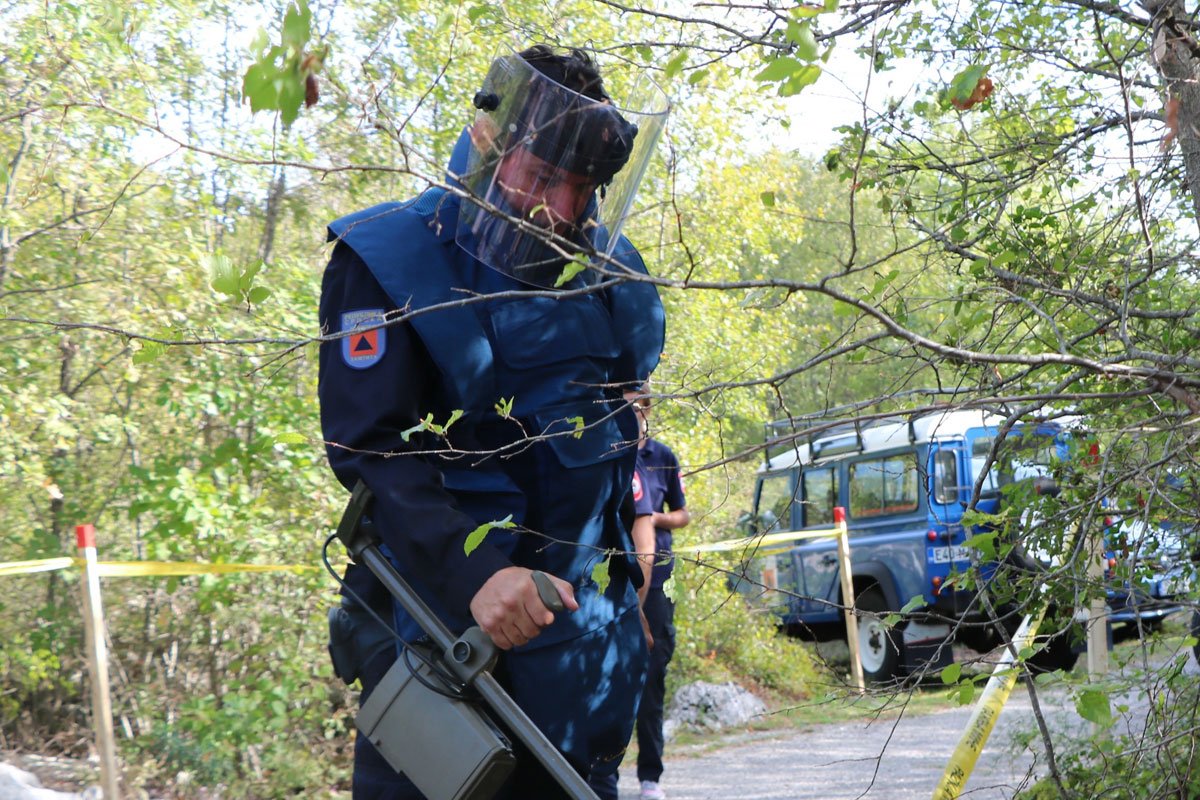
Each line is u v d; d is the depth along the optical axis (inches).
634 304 91.9
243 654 244.5
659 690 219.1
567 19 113.7
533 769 84.7
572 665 84.7
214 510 217.3
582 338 85.7
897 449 377.1
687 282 63.6
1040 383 115.6
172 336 73.7
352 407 81.9
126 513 249.4
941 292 122.6
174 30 231.1
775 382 76.2
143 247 234.1
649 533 199.2
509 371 83.7
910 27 123.1
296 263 263.9
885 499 389.1
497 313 83.5
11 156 209.5
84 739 229.6
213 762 217.3
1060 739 147.3
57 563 190.9
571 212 80.4
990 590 109.0
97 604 188.7
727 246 319.0
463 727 77.1
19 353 218.1
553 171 78.7
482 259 82.0
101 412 241.9
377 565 82.7
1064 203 126.8
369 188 287.4
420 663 80.2
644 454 220.7
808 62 60.3
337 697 260.5
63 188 215.0
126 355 225.3
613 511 89.4
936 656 96.2
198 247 228.5
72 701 241.0
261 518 235.8
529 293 67.2
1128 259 112.0
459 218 84.1
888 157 127.2
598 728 85.7
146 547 224.7
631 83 102.3
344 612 88.2
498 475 84.5
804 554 430.0
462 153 86.9
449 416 82.9
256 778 223.6
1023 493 120.6
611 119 78.0
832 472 420.5
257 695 220.7
